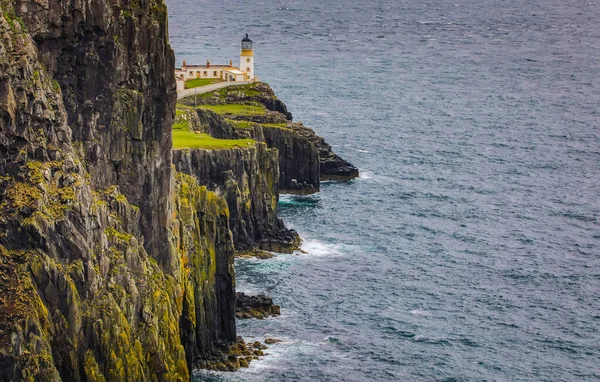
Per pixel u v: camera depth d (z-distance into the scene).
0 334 141.62
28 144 154.62
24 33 158.62
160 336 168.75
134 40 172.62
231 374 197.38
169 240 179.75
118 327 156.62
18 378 140.75
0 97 151.50
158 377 166.38
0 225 149.12
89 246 156.12
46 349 144.50
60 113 160.50
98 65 170.00
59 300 150.25
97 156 170.50
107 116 171.50
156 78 176.00
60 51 166.50
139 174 175.00
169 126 179.12
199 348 199.88
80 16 166.00
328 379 199.75
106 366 155.12
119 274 161.75
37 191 151.75
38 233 148.88
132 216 172.88
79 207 154.75
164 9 177.38
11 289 145.50
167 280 177.38
